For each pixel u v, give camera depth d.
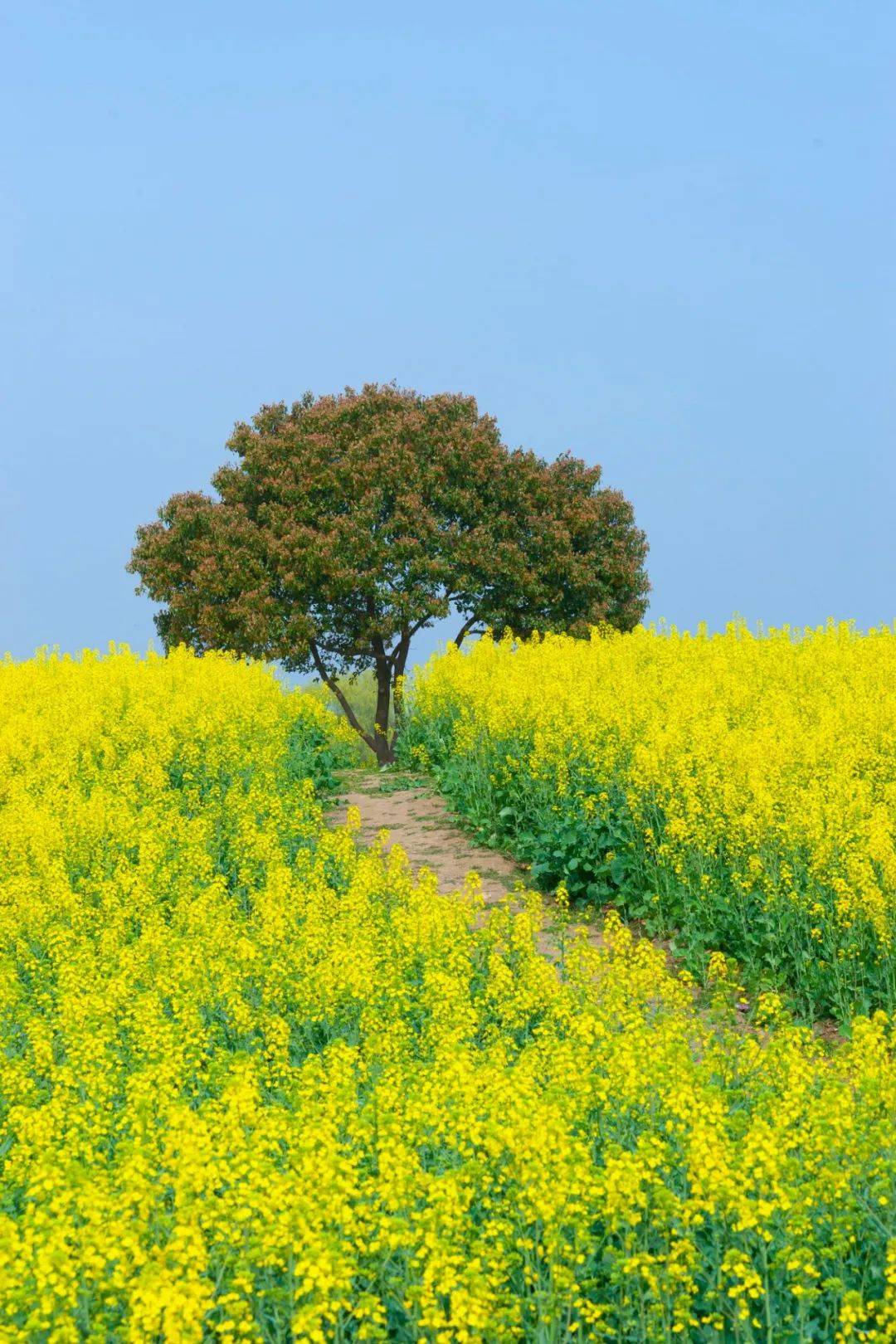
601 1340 5.08
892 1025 10.13
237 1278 4.84
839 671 20.02
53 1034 9.34
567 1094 6.77
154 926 11.40
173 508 36.38
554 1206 5.24
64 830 14.84
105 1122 7.09
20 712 22.08
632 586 37.09
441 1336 4.72
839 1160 5.86
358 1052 7.95
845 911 10.81
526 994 9.09
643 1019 8.39
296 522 34.59
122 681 24.41
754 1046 7.48
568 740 15.99
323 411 36.31
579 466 37.84
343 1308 4.95
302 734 23.44
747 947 11.66
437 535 33.91
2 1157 7.36
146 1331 4.49
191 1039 8.49
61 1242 4.73
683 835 12.64
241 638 33.81
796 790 12.70
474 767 17.56
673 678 20.03
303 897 12.15
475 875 11.82
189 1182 5.38
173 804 16.52
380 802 19.44
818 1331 5.11
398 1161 5.46
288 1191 5.30
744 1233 5.45
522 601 36.00
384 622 33.41
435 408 36.22
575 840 13.93
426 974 9.39
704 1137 5.41
